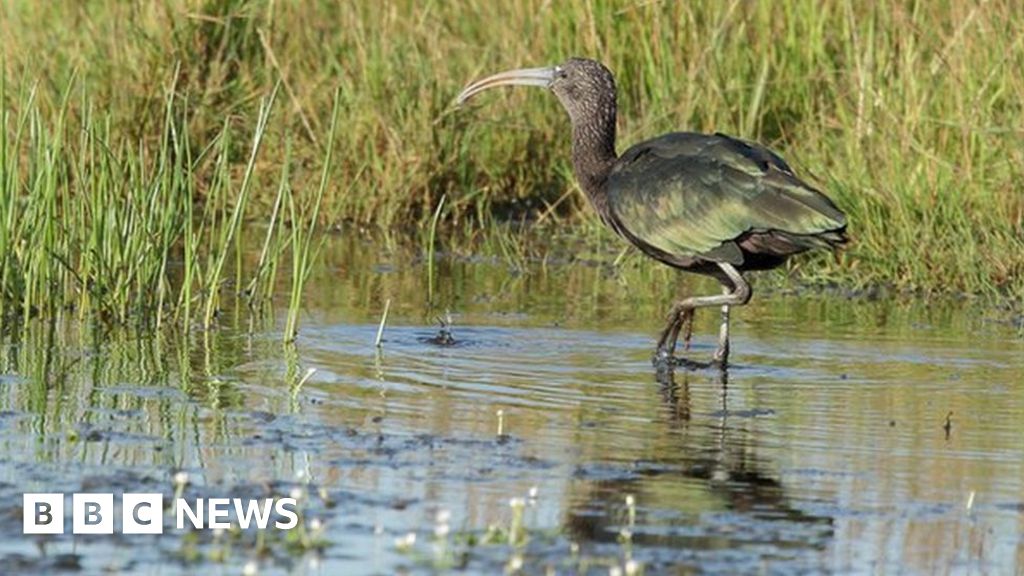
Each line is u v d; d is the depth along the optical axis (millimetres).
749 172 13312
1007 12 18172
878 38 19516
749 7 20438
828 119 18719
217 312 15031
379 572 8914
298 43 21094
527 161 20406
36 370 12836
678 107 19750
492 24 21062
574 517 9680
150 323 14633
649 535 9422
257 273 15625
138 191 14664
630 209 13797
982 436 11391
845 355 13883
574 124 14805
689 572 8922
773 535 9453
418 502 9891
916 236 16953
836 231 13055
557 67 14930
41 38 20422
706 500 9992
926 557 9172
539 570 8930
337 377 12828
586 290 16672
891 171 17344
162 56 20188
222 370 13000
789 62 20141
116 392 12234
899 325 15156
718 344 13727
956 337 14641
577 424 11570
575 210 19938
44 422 11375
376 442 11039
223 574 8891
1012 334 14828
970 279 16516
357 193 19797
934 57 18344
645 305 15969
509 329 14727
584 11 20625
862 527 9602
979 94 17625
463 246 18844
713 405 12133
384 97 20281
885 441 11242
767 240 13352
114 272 14633
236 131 20172
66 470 10312
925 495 10148
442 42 20781
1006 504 10008
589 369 13258
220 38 20750
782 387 12742
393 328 14695
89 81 19781
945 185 17141
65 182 14891
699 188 13414
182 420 11492
